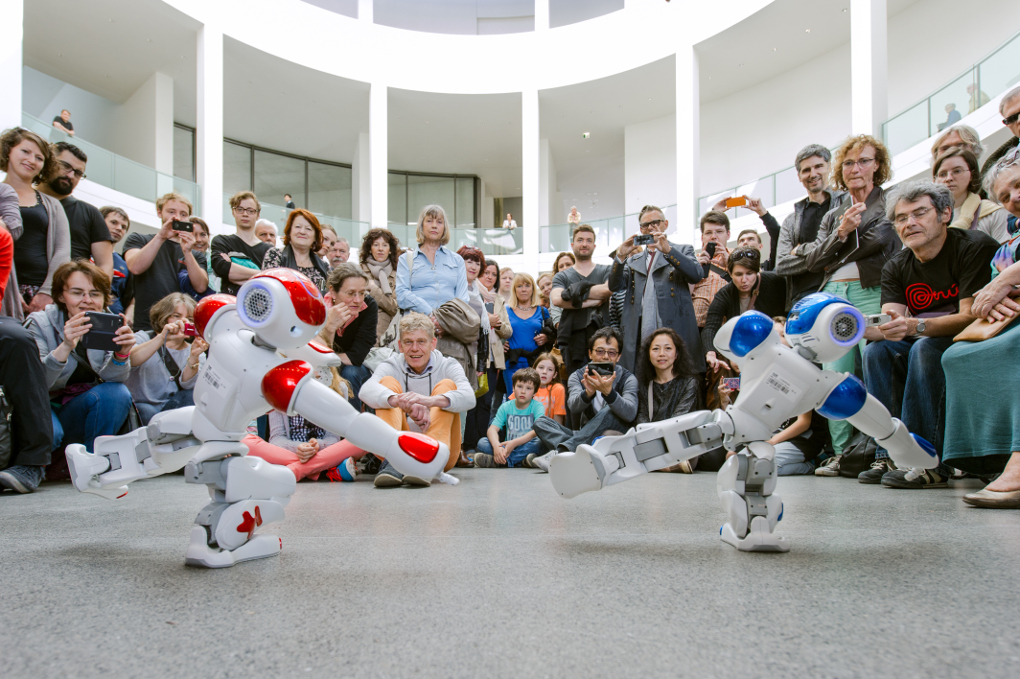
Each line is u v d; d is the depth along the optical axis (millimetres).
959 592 1114
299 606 1042
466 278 5332
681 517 2119
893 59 13688
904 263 3168
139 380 4059
